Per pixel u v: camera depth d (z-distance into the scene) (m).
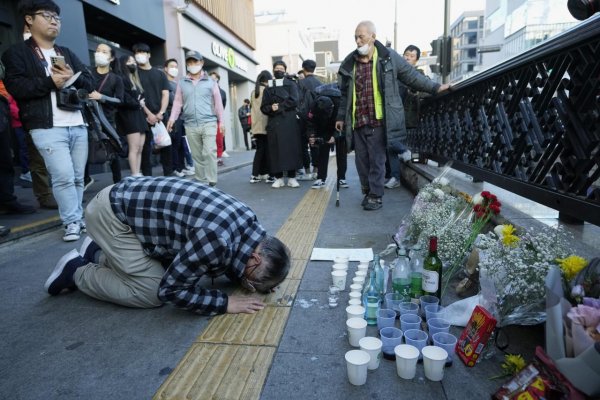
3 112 4.09
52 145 3.55
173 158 7.95
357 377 1.63
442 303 2.34
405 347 1.72
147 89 6.30
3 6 5.97
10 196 4.38
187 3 11.37
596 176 2.05
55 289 2.51
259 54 33.00
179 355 1.89
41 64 3.53
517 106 2.93
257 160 6.93
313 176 7.53
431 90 4.35
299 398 1.58
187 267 2.03
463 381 1.66
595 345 1.19
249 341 1.98
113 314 2.30
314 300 2.42
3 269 3.05
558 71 2.38
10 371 1.80
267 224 4.16
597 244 2.11
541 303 1.77
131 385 1.68
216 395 1.61
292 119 6.10
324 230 3.87
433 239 2.20
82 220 3.96
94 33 8.65
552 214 2.74
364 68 4.43
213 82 5.99
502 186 3.07
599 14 1.95
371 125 4.44
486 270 1.91
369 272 2.80
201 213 2.07
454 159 4.39
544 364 1.43
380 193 4.60
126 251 2.24
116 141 4.27
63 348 1.97
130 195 2.20
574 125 2.19
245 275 2.20
